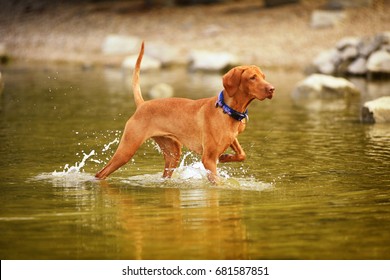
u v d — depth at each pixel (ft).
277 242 23.58
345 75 79.10
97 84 75.10
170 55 92.94
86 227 25.41
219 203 28.35
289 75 80.84
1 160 37.11
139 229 25.11
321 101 61.52
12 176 33.45
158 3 115.44
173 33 101.81
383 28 89.15
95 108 57.26
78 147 40.75
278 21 100.01
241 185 31.22
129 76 83.20
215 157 30.37
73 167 35.40
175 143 32.14
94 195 29.89
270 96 29.04
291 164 35.45
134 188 31.07
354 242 23.52
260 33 96.48
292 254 22.50
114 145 41.45
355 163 35.40
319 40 90.43
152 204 28.32
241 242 23.62
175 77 81.76
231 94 29.60
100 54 98.84
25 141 42.55
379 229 24.80
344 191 29.94
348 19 94.58
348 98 62.95
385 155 37.24
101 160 37.27
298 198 28.94
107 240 23.99
